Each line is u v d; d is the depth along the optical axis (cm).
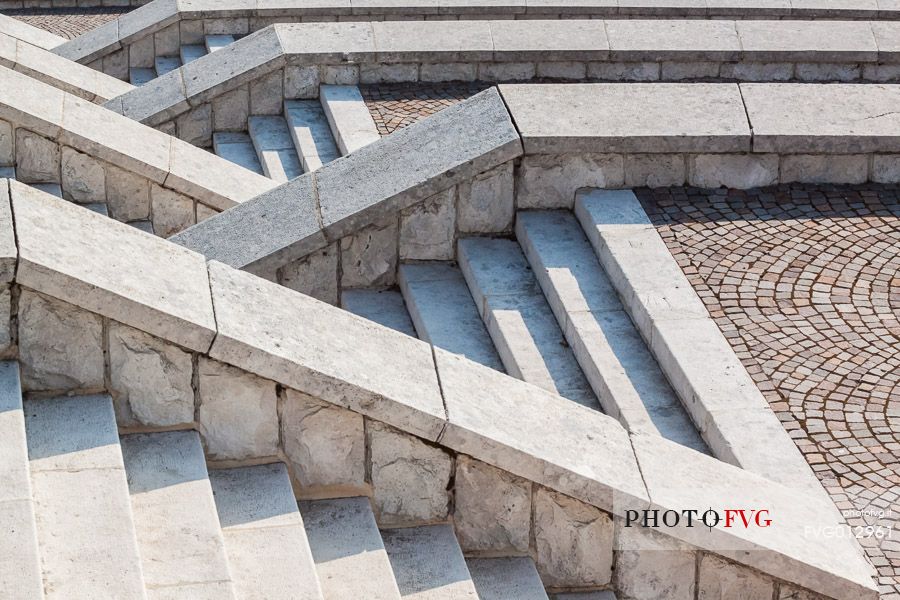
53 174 1037
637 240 848
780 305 780
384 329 627
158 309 553
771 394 692
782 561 578
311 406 581
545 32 1425
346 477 597
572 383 752
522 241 897
